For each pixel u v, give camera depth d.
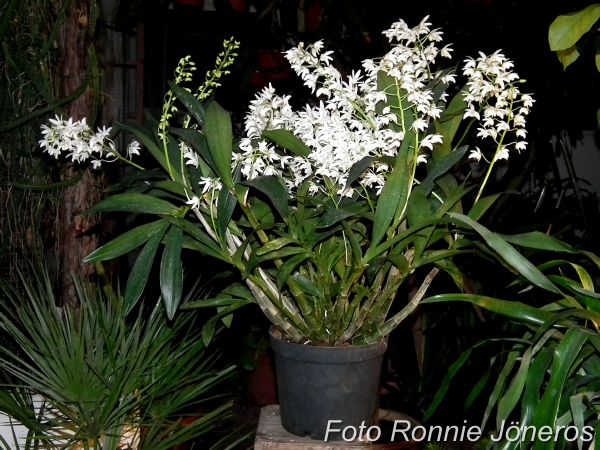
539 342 1.38
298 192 1.36
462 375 2.57
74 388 1.76
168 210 1.45
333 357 1.43
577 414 1.30
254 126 1.42
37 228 2.33
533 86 3.06
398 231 1.49
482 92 1.35
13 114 2.24
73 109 2.27
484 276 2.64
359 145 1.34
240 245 1.47
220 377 2.11
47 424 1.81
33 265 2.32
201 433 1.90
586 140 3.87
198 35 3.79
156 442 1.85
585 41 1.39
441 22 3.06
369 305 1.47
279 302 1.45
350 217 1.43
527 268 1.33
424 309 2.58
